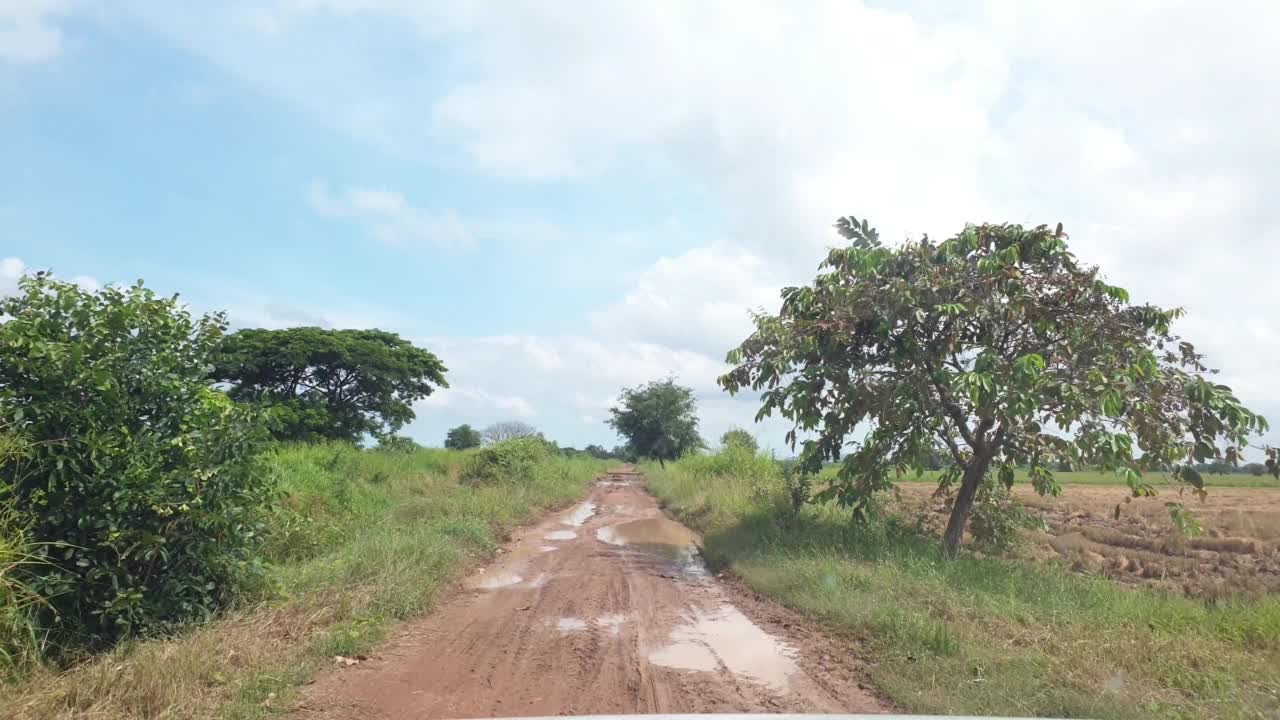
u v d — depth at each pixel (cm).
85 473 636
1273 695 530
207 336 770
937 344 1123
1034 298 1053
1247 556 1239
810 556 1066
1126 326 1055
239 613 682
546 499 2105
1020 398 980
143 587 629
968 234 1149
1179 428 998
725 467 2275
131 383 686
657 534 1580
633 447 4509
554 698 538
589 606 851
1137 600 826
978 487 1301
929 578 900
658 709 514
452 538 1175
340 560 909
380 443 3191
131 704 472
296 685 544
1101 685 549
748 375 1305
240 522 730
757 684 577
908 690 546
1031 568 1040
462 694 545
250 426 753
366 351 3338
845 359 1216
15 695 482
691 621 788
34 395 629
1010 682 553
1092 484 3284
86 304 682
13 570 569
